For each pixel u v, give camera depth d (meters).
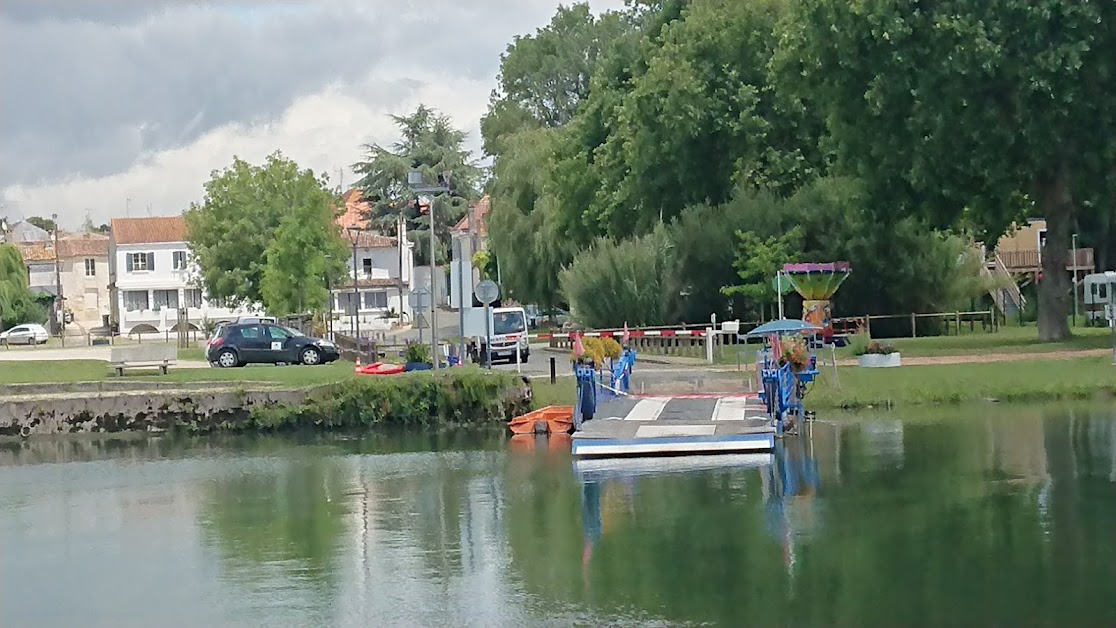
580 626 12.57
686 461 22.62
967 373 31.56
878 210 43.75
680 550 15.50
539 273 66.44
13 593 15.08
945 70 38.91
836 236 50.59
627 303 50.22
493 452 25.83
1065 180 41.56
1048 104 38.72
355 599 14.01
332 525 18.34
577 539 16.45
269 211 79.50
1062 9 38.25
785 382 25.03
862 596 13.03
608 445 23.59
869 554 14.81
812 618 12.38
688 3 63.50
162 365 41.31
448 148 104.00
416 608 13.48
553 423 28.73
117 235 111.19
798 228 49.78
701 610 12.84
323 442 29.23
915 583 13.41
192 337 89.88
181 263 111.25
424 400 31.19
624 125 57.12
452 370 32.09
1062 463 20.28
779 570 14.27
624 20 94.50
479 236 101.00
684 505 18.36
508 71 94.31
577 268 51.75
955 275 52.09
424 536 17.19
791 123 53.34
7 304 100.75
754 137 52.25
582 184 62.94
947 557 14.47
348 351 50.34
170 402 31.89
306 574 15.32
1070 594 12.77
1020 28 38.78
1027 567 13.88
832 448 23.17
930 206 42.81
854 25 40.81
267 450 28.16
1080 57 37.97
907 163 41.81
